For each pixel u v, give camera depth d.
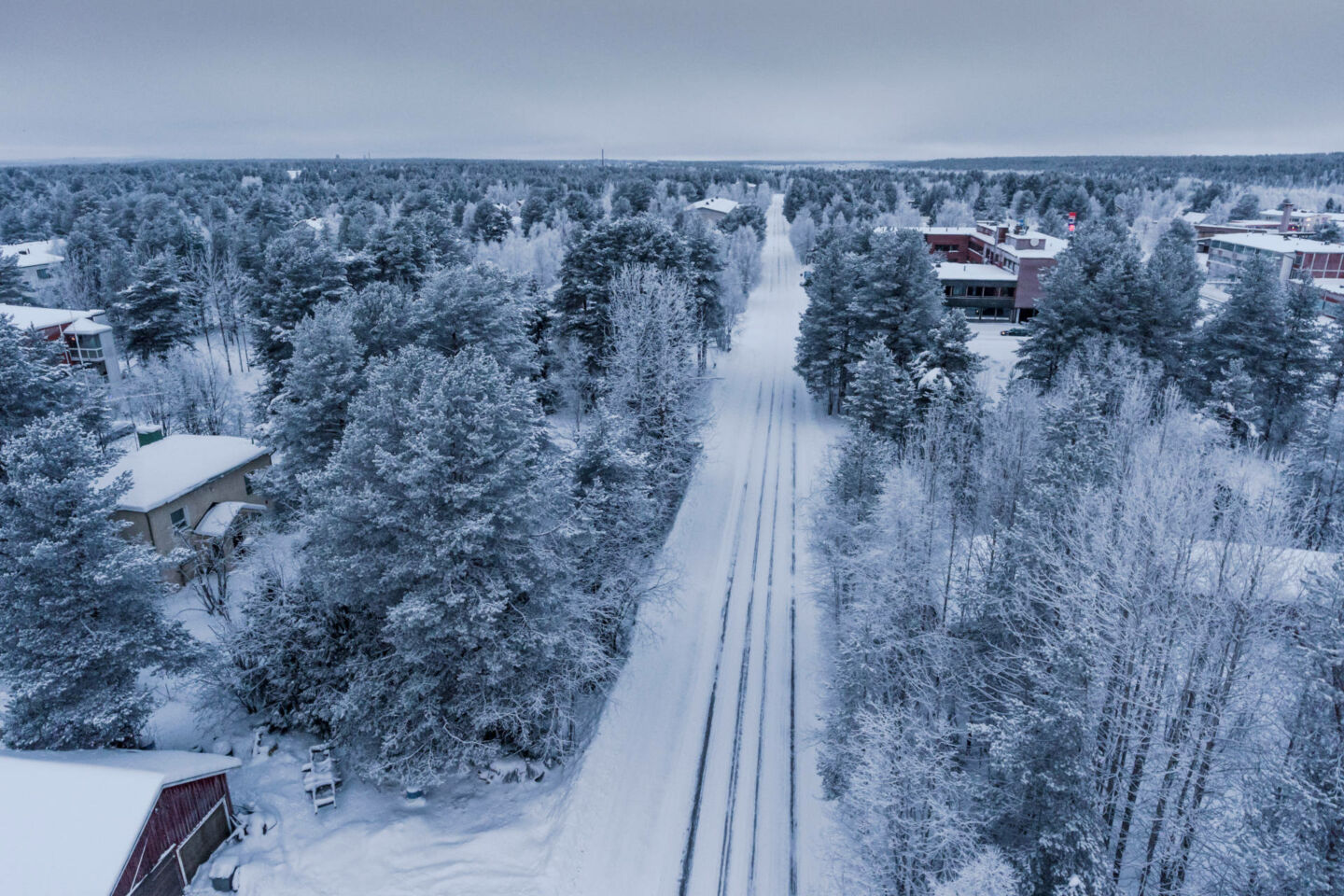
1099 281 55.78
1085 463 30.34
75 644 22.31
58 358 58.09
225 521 36.38
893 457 39.53
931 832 20.08
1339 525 33.72
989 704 25.45
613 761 28.50
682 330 53.72
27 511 22.55
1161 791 20.84
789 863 24.97
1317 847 16.62
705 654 35.06
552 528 25.97
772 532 45.47
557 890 22.89
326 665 26.09
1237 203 193.12
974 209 185.75
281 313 51.31
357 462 24.34
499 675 23.84
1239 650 20.11
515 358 47.09
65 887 17.14
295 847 22.98
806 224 140.62
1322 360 51.91
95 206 131.62
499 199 199.75
